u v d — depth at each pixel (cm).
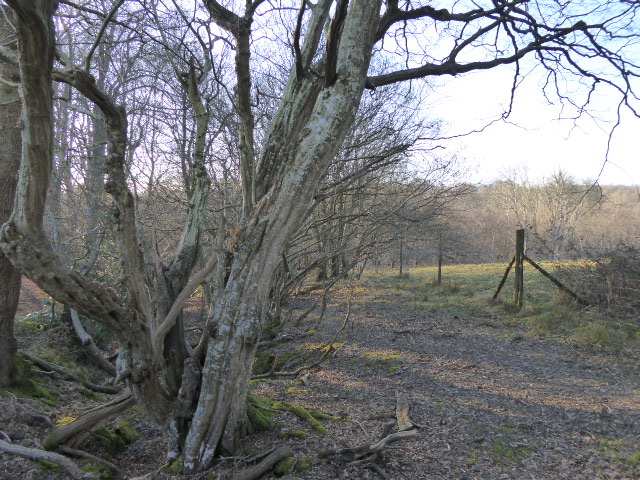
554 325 998
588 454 475
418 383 730
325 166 406
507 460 461
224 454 437
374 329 1081
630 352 830
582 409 602
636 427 538
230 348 412
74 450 459
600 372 756
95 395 682
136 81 902
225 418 425
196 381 454
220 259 434
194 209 509
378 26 447
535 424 553
